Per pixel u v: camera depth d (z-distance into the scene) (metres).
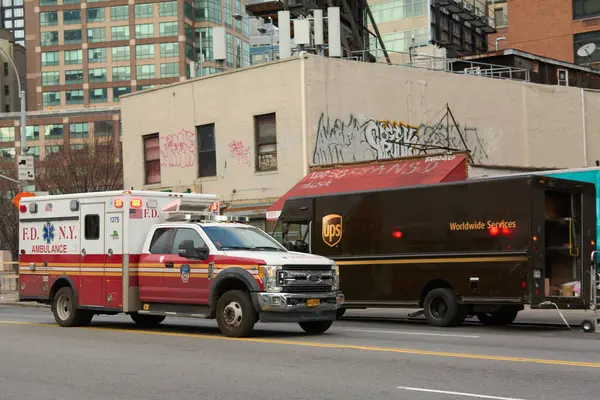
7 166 62.91
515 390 8.97
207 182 31.44
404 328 17.69
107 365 11.62
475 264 17.50
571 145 35.56
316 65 28.52
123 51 123.44
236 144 30.44
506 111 33.88
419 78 31.34
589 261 17.75
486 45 64.38
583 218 17.75
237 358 12.03
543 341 14.27
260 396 8.96
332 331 16.69
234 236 16.08
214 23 125.06
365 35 44.84
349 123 29.19
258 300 14.63
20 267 19.33
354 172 26.73
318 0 39.59
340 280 20.16
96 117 113.62
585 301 17.42
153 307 16.69
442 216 18.23
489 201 17.38
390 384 9.49
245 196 30.03
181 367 11.24
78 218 18.08
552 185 17.03
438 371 10.41
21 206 19.39
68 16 125.62
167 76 121.75
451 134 32.06
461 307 17.94
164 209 17.50
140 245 17.11
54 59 125.69
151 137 33.97
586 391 8.86
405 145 29.50
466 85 32.78
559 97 35.44
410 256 18.77
